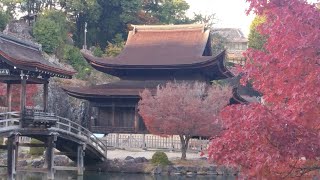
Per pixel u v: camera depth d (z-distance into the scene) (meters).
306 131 9.35
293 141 9.33
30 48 34.44
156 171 37.19
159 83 56.00
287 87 10.12
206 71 55.22
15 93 43.66
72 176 36.00
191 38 59.78
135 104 54.12
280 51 10.03
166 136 41.59
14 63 28.56
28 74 30.28
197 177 35.62
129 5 92.25
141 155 43.72
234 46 118.00
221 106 39.62
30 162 38.88
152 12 99.06
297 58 9.66
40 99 57.66
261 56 10.73
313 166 10.41
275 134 9.37
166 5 98.44
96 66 56.94
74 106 65.50
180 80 55.62
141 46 60.06
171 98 39.53
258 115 9.43
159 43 60.16
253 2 11.02
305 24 9.90
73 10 90.31
